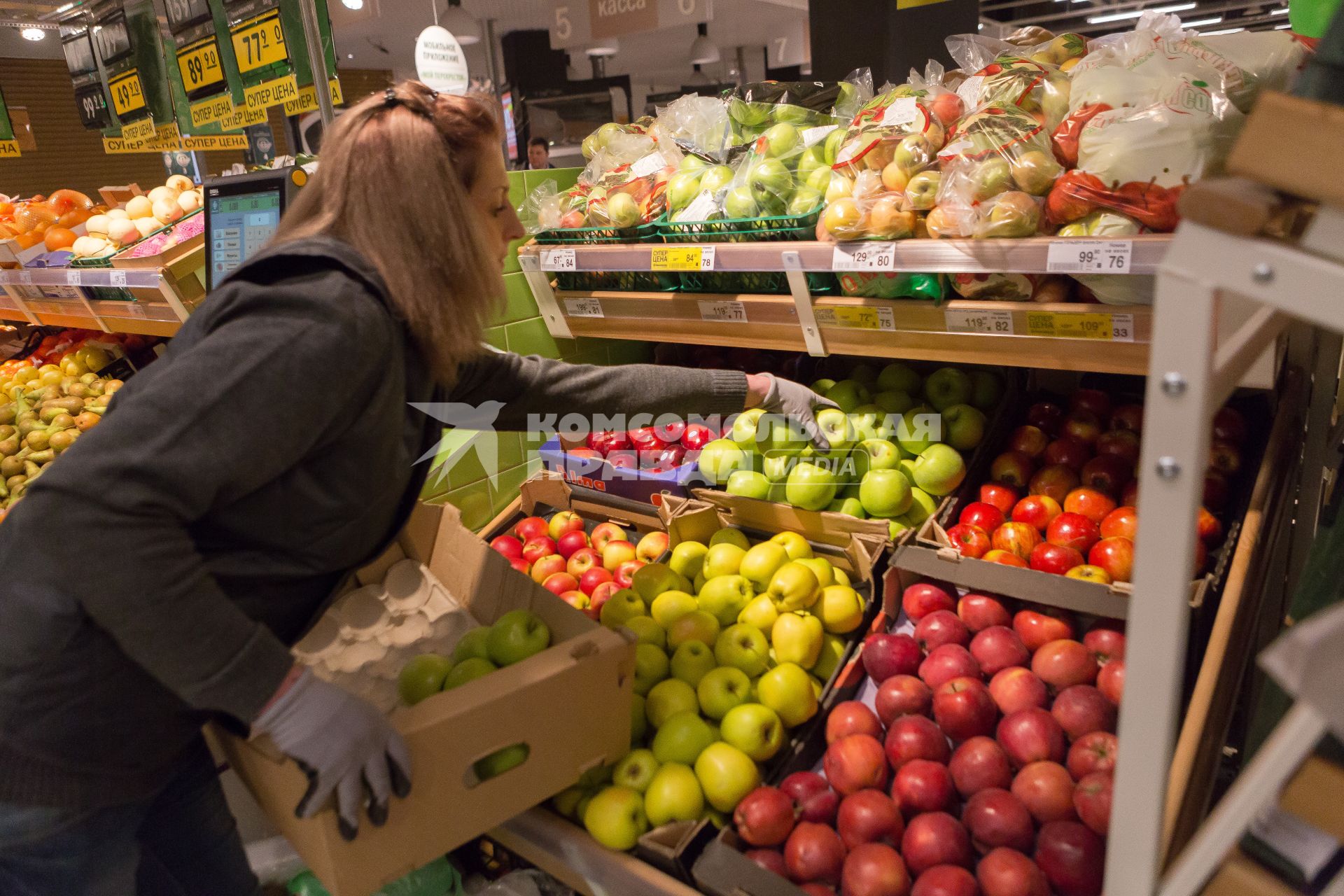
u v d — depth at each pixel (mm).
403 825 1042
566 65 8703
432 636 1504
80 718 958
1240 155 533
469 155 1077
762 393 1687
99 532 784
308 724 920
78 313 3016
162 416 806
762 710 1354
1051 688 1316
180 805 1248
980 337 1523
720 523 1993
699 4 3174
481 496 2447
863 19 2547
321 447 979
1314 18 1273
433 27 2318
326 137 1067
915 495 1861
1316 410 2041
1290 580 2129
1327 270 495
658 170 2107
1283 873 675
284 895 1650
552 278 2314
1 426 2850
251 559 996
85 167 8656
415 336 1049
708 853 1169
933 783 1195
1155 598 629
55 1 4434
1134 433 1842
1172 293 561
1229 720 1227
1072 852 1059
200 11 2428
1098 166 1271
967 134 1481
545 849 1335
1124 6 7035
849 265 1562
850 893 1125
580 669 1158
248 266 951
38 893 1081
